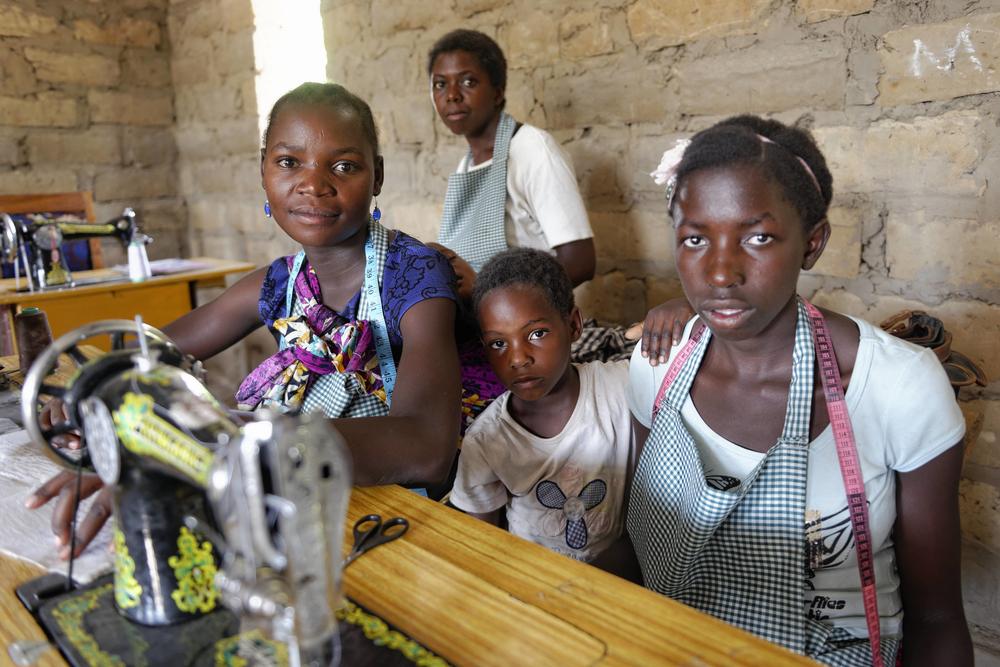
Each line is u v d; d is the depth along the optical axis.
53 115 4.49
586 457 1.50
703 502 1.05
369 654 0.75
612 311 2.75
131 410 0.75
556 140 2.68
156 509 0.77
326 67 3.71
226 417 0.77
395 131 3.46
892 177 1.97
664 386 1.21
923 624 1.12
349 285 1.43
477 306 1.50
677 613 0.80
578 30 2.62
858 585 1.11
